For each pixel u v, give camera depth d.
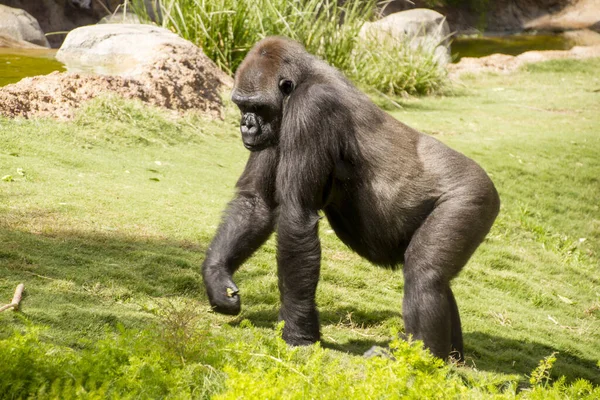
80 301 9.02
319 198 8.95
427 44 35.81
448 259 8.77
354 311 11.04
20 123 16.19
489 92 35.16
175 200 14.08
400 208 8.98
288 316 8.59
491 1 59.72
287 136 8.81
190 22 26.00
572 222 20.88
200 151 18.47
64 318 8.30
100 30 24.89
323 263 12.82
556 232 20.05
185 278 10.41
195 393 6.68
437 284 8.73
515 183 22.02
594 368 12.09
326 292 11.40
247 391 5.88
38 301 8.67
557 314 14.36
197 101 20.89
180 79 21.08
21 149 14.89
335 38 29.20
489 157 23.23
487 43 53.19
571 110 32.41
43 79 18.31
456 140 24.70
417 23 39.19
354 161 9.01
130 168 15.84
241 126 9.31
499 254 16.55
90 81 18.91
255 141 9.19
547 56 43.19
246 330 8.98
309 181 8.75
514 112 31.02
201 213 13.59
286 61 9.10
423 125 26.48
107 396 6.32
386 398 6.18
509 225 19.11
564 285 16.16
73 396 5.87
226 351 7.32
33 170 13.73
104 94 18.58
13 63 23.23
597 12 62.19
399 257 9.48
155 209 13.17
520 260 16.70
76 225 11.52
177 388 6.46
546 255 17.70
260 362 7.09
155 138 18.17
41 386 6.09
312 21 28.95
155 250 11.22
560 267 17.14
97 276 9.80
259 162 9.52
